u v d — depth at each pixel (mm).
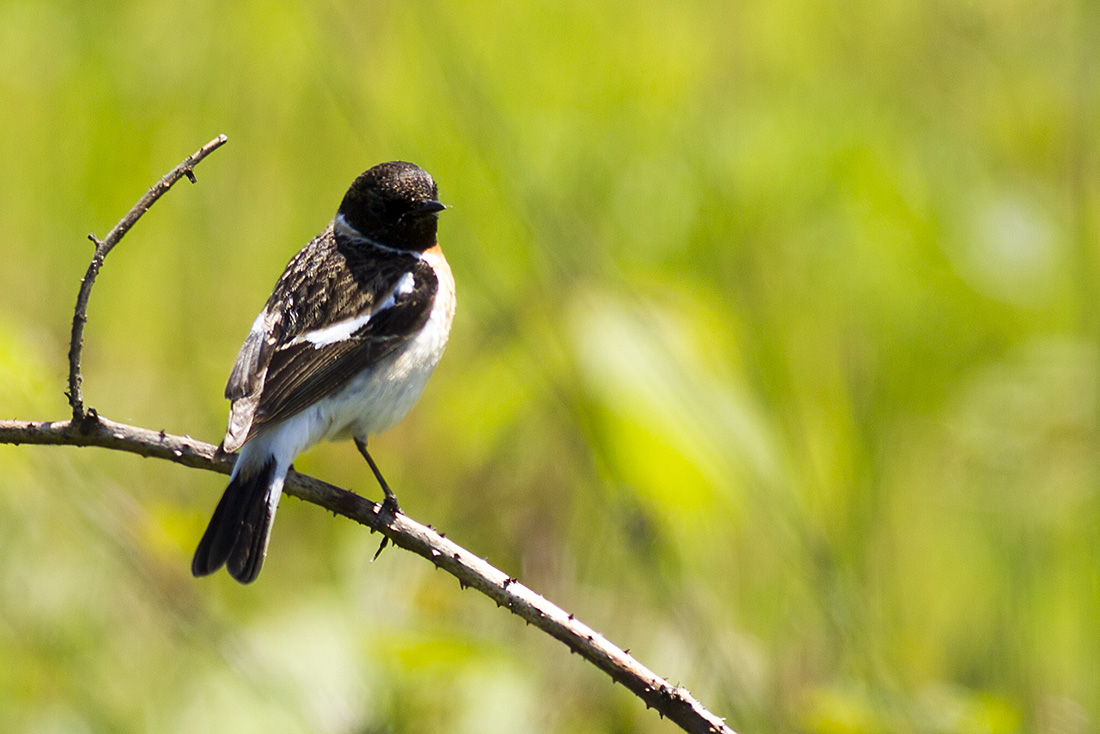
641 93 13344
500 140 11789
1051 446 11758
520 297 10852
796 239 11812
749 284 11688
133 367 13008
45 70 13227
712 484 9031
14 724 10305
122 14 13297
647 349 9164
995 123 12906
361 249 9602
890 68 13594
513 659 9867
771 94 12852
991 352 11953
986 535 11555
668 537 10453
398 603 10680
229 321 13297
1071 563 11352
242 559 7586
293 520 11859
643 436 8945
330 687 9773
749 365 11266
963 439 11883
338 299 8883
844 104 12328
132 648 10688
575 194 12133
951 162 12203
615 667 6719
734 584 10922
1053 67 13125
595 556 11344
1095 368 11758
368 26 13047
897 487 11812
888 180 11695
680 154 12156
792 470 9992
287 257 13414
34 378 9992
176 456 7594
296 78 13500
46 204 13258
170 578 10453
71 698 10375
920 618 11461
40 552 11172
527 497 11570
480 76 12711
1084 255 12031
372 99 12875
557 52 13461
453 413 11234
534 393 10773
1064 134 12562
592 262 10680
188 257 13328
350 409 8570
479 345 11336
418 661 9352
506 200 11430
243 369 8383
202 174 13406
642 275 10383
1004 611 11195
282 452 7980
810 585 10156
